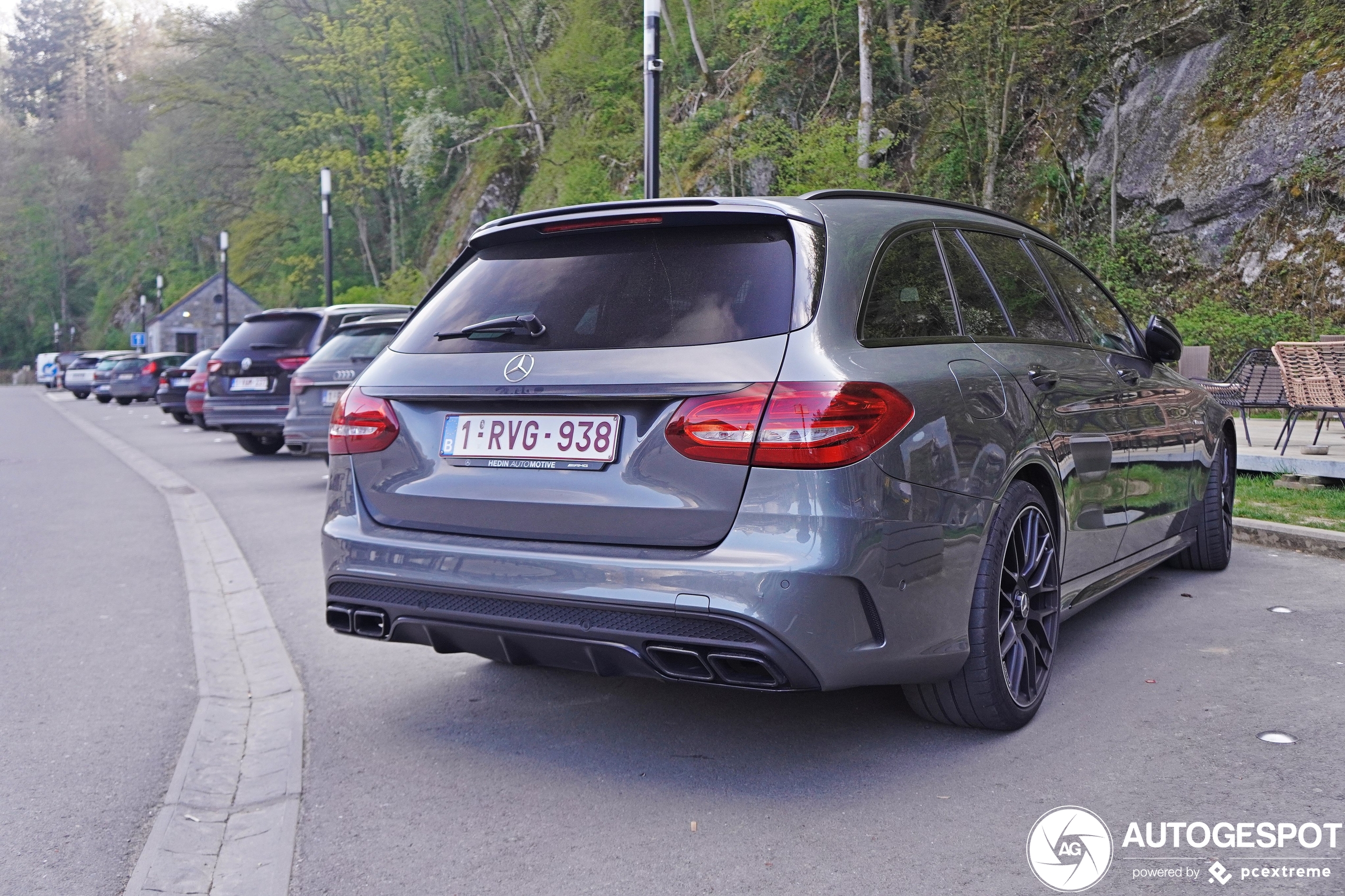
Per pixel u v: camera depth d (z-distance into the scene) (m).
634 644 2.76
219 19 58.38
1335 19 17.31
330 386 10.27
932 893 2.31
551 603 2.84
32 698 4.00
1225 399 8.93
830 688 2.70
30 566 6.74
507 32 49.00
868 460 2.66
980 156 22.48
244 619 5.20
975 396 3.09
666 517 2.76
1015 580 3.24
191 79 59.47
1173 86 19.44
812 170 21.95
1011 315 3.63
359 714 3.70
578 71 42.44
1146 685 3.62
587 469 2.88
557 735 3.42
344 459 3.38
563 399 2.90
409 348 3.35
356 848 2.66
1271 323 16.14
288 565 6.55
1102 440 3.87
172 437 18.81
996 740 3.19
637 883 2.41
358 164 54.38
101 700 3.98
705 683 2.76
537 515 2.95
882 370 2.79
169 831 2.80
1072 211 20.70
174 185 66.69
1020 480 3.29
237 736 3.55
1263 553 5.84
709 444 2.70
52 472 12.95
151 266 87.12
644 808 2.83
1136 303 18.41
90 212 101.50
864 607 2.69
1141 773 2.90
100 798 3.06
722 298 2.88
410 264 49.88
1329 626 4.29
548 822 2.77
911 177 24.08
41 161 102.62
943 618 2.92
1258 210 17.48
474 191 49.66
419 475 3.19
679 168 31.16
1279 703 3.39
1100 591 4.07
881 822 2.67
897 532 2.72
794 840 2.59
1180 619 4.46
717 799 2.86
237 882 2.51
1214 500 5.18
